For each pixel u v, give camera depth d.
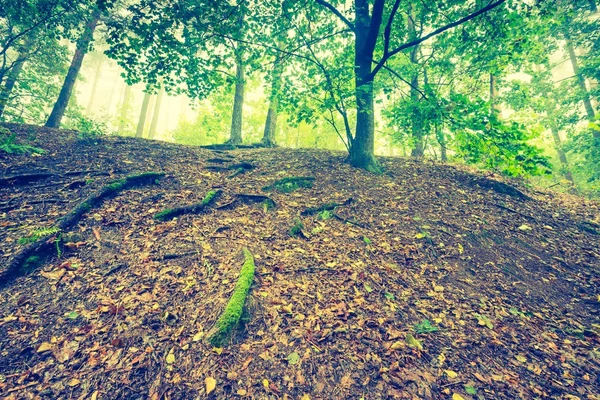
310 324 3.63
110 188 6.04
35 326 3.15
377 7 7.58
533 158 6.76
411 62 12.80
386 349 3.35
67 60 15.80
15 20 9.64
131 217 5.50
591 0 7.98
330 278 4.59
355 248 5.52
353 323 3.71
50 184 6.03
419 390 2.86
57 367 2.79
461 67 10.97
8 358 2.79
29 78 15.80
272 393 2.78
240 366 3.02
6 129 8.24
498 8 7.92
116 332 3.23
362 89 7.86
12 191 5.57
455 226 6.48
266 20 8.77
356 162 9.55
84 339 3.10
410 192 8.09
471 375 3.08
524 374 3.12
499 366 3.22
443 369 3.13
